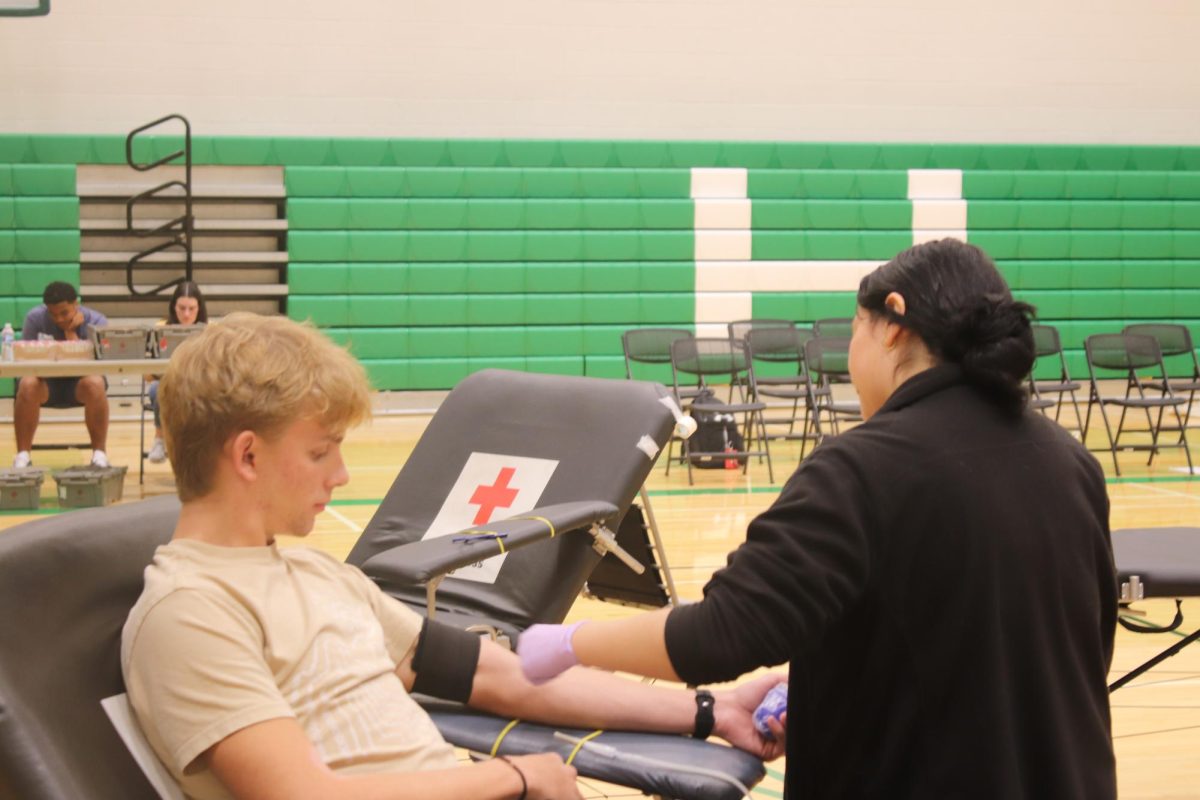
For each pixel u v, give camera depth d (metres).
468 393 2.88
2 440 8.60
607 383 2.75
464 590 2.54
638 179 10.04
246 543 1.33
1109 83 10.91
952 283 1.44
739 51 10.41
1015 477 1.38
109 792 1.21
